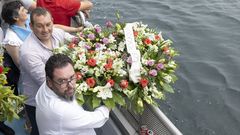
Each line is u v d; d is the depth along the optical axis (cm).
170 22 821
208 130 536
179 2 921
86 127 243
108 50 292
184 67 667
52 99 234
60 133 238
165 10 873
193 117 556
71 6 389
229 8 900
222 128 541
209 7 901
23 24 370
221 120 556
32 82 307
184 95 598
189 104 581
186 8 890
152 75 273
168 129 260
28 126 379
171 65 287
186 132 530
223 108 580
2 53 368
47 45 304
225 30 800
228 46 741
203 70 663
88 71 274
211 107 581
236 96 609
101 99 267
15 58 361
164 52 293
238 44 749
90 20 779
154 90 273
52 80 230
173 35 773
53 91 237
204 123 547
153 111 271
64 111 232
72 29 379
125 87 268
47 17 290
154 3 902
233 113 571
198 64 679
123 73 272
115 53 289
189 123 543
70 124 235
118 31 304
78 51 288
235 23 828
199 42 751
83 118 239
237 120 559
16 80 374
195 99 593
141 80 267
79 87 266
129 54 281
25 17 367
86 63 279
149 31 316
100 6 854
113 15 815
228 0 949
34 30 293
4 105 272
